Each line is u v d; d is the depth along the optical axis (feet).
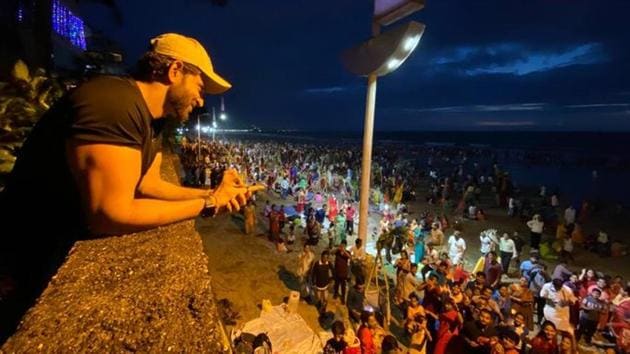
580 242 57.06
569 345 23.66
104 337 3.21
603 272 47.50
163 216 3.15
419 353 25.26
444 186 90.43
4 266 3.74
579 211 81.30
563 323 31.27
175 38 3.58
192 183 73.87
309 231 48.96
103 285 3.84
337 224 53.31
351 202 78.18
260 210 68.64
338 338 22.74
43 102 11.02
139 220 2.97
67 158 2.90
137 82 3.53
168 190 4.63
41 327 3.18
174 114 3.76
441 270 34.88
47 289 3.67
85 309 3.42
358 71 36.06
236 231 54.13
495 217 74.69
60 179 3.27
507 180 94.17
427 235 58.95
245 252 45.96
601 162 200.23
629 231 67.62
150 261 4.42
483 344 22.63
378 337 24.41
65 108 3.11
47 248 3.77
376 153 214.90
